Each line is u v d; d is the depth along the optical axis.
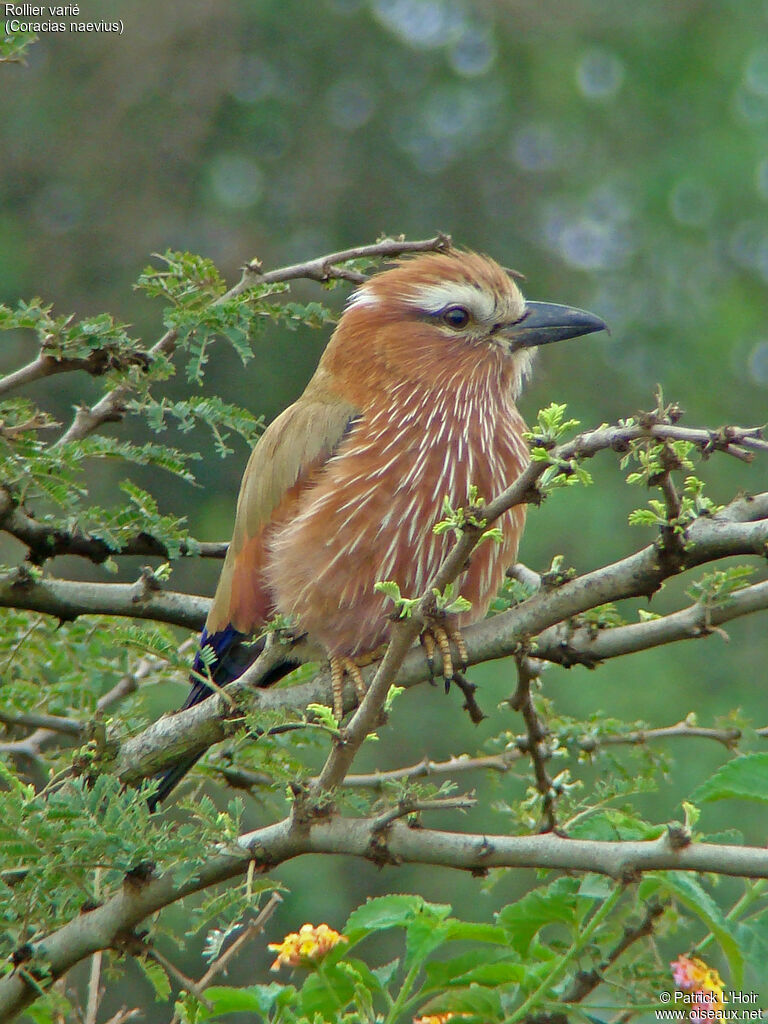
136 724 7.38
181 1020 6.12
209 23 24.88
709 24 27.22
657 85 26.94
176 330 7.67
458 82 26.48
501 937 6.24
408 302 9.10
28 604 8.16
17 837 5.74
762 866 5.39
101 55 24.36
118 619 9.01
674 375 24.34
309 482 8.76
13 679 8.70
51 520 8.07
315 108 25.31
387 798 7.86
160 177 24.05
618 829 6.28
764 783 5.72
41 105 23.94
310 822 5.90
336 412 8.93
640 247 25.64
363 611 8.36
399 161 25.48
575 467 5.29
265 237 23.78
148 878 5.99
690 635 6.59
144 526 7.85
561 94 26.50
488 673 18.84
